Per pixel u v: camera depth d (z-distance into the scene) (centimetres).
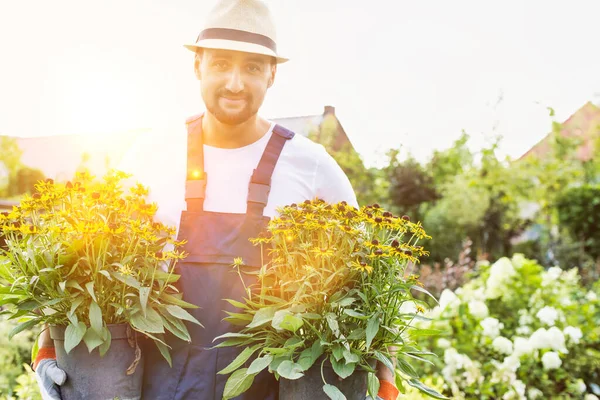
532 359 371
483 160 1430
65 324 150
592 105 1429
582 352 387
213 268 161
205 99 172
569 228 1323
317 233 153
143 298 146
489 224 1406
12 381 353
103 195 154
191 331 159
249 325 147
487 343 382
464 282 572
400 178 1439
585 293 507
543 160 1419
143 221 162
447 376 359
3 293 152
